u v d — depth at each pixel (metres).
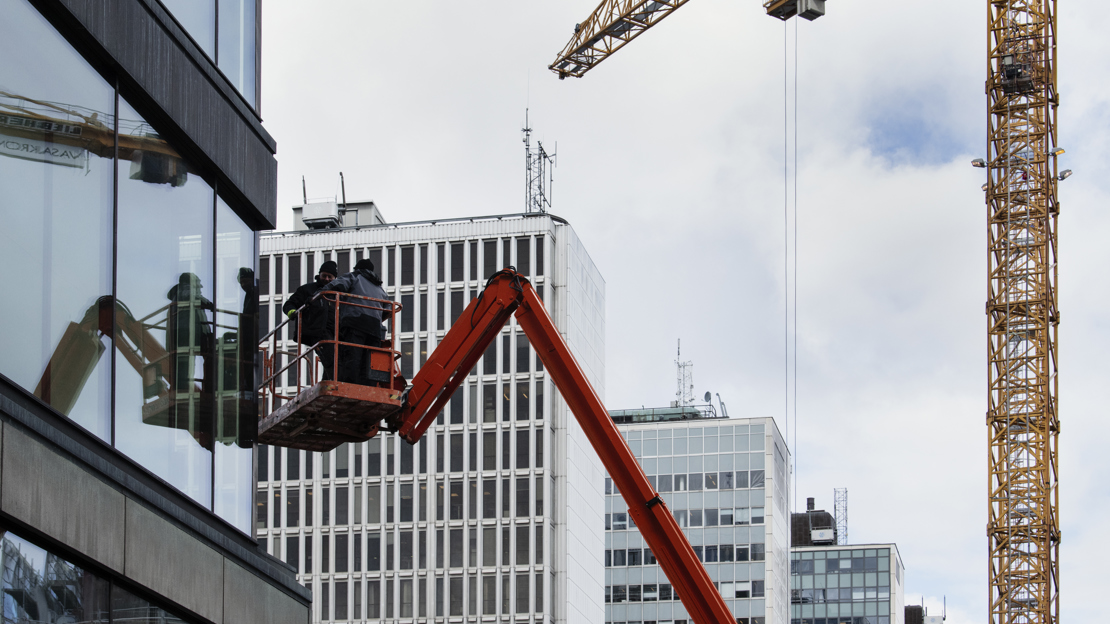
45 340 18.97
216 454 24.45
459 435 97.75
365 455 97.81
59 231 19.52
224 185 25.56
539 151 106.75
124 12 21.59
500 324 30.58
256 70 27.64
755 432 160.25
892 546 184.25
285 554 96.81
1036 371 96.81
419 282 100.25
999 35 98.31
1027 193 97.69
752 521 157.25
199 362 23.98
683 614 155.00
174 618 22.30
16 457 17.56
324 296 28.08
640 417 171.62
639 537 158.50
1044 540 95.75
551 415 98.31
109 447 20.39
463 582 95.06
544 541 95.12
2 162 18.25
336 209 105.81
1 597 17.31
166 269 22.88
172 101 23.17
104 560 19.81
